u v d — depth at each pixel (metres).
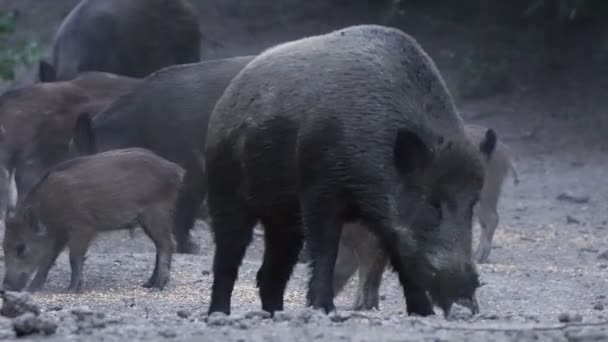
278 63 21.62
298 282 31.28
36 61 55.78
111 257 35.22
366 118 20.64
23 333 18.38
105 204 31.11
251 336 17.75
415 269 20.84
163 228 31.48
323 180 20.80
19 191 38.69
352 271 28.33
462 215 21.00
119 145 36.38
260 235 38.22
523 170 56.22
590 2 69.75
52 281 32.47
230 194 22.48
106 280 32.03
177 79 36.59
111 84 39.81
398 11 72.25
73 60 44.50
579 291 30.97
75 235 30.88
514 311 27.06
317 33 75.50
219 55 72.38
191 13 45.91
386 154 20.64
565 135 61.12
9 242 31.39
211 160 22.52
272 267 23.55
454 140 21.05
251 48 73.62
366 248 27.38
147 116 36.34
